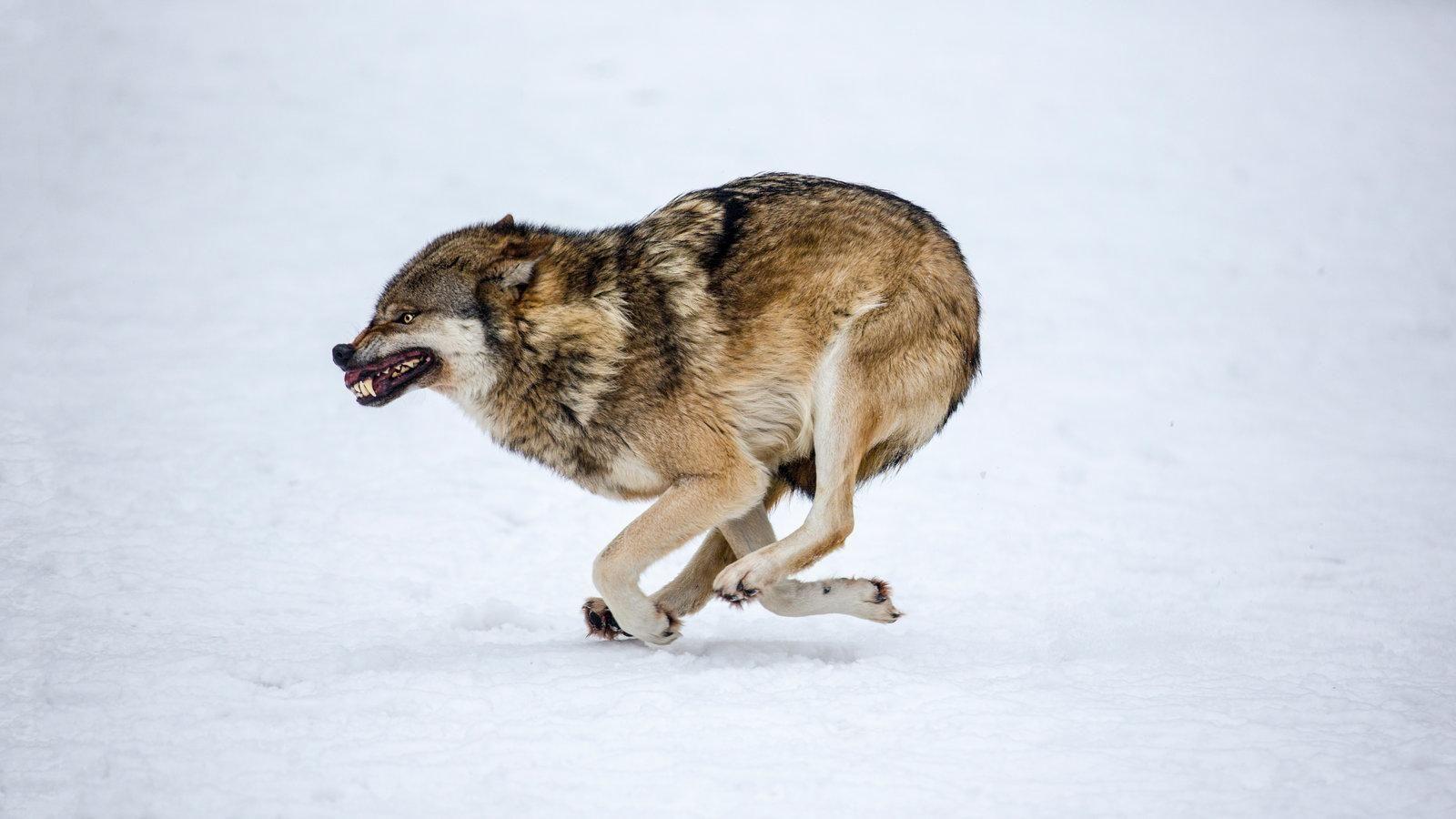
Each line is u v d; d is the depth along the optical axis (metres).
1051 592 25.52
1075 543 29.61
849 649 20.28
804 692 17.02
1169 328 57.66
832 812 13.10
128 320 48.50
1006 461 38.22
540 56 113.75
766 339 20.14
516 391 20.39
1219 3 158.88
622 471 20.50
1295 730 15.42
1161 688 17.44
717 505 19.78
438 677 17.66
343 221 68.25
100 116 85.19
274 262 60.03
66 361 42.16
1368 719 15.91
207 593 23.22
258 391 41.22
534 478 34.66
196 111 89.12
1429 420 45.28
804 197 20.88
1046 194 83.50
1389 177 91.81
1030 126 101.38
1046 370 50.09
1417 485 36.28
